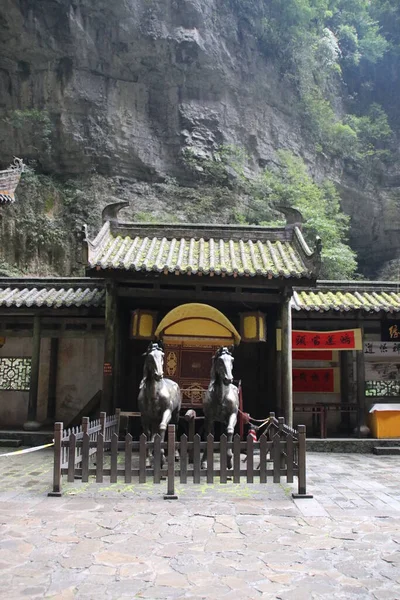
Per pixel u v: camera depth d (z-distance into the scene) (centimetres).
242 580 407
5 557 452
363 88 3900
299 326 1260
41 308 1191
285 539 505
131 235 1259
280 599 375
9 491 700
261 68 3275
